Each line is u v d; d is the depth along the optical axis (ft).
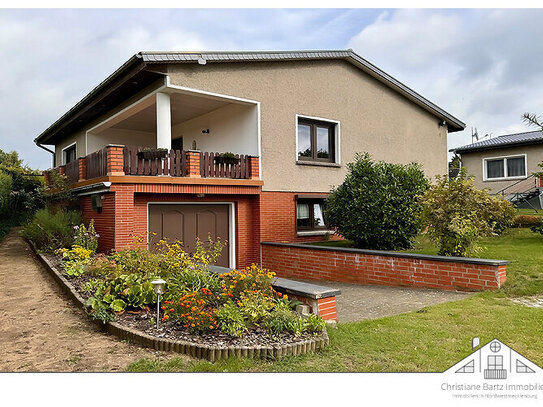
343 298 23.85
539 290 21.02
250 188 36.17
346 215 33.19
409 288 25.73
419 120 54.03
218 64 33.99
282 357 13.05
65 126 49.32
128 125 47.47
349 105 45.27
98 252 31.07
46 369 12.36
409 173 32.73
